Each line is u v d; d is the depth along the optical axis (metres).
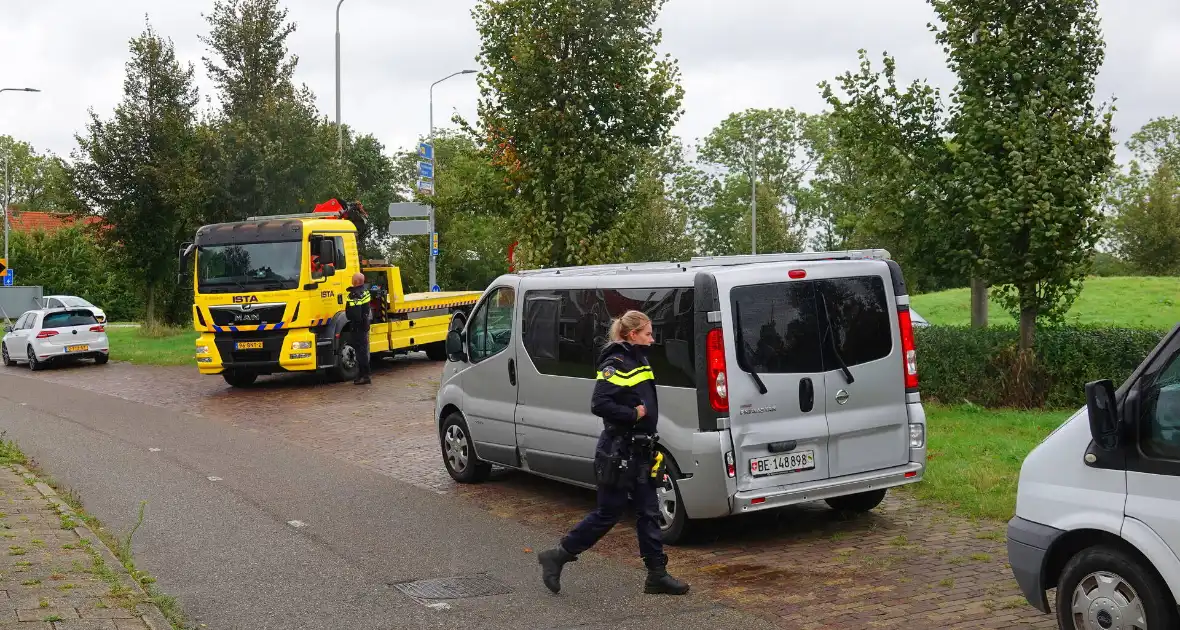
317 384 18.92
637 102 14.85
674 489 7.29
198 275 18.45
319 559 7.21
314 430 13.61
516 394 9.06
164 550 7.45
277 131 28.91
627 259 15.23
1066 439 5.03
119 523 8.27
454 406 10.04
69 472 10.54
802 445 7.27
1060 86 12.25
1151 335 11.91
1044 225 11.84
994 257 12.48
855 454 7.49
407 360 23.02
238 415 15.27
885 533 7.61
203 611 6.02
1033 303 12.41
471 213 16.19
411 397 16.58
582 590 6.41
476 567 7.00
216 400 17.20
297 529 8.12
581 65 14.56
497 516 8.56
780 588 6.35
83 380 21.53
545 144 14.49
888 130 13.65
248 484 9.95
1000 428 11.16
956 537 7.41
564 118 14.38
